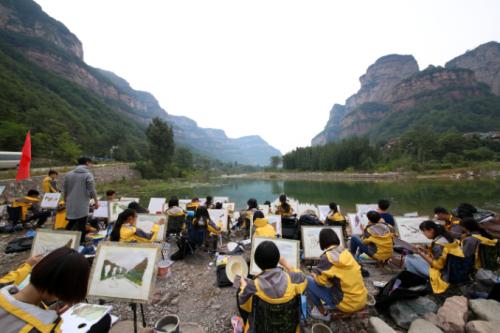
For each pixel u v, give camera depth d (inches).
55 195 301.0
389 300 125.5
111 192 275.3
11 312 48.3
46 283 51.1
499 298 126.8
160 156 1676.9
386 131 5128.0
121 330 105.0
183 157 2795.3
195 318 125.7
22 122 1400.1
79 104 3405.5
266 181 2132.1
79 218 196.9
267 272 83.0
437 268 137.3
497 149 2301.9
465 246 142.8
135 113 6968.5
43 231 132.6
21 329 47.7
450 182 1258.0
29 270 91.3
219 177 2960.1
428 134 2598.4
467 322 113.6
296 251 132.4
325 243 116.9
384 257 175.6
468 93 5039.4
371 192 944.3
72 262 53.1
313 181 1941.4
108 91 6446.9
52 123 1701.5
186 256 208.5
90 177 200.7
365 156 2581.2
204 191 1104.2
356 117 7332.7
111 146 2210.9
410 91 5900.6
